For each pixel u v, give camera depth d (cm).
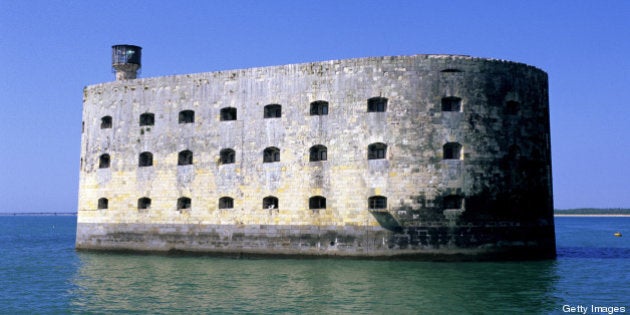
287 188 4088
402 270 3509
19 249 5953
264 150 4188
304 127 4088
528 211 4000
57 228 13638
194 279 3319
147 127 4556
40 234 10012
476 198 3859
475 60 3969
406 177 3856
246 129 4247
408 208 3834
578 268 3722
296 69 4156
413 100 3906
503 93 4000
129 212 4547
